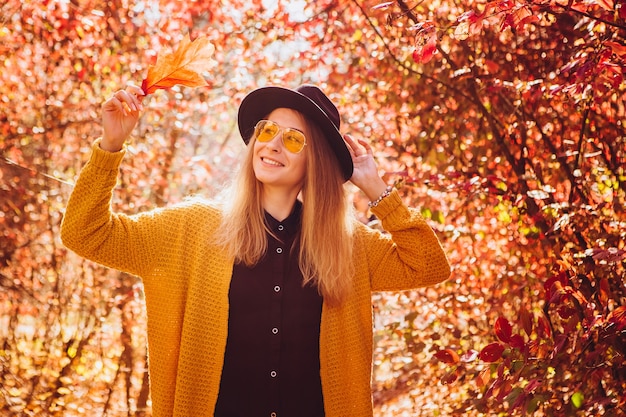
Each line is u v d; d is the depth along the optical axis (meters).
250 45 6.26
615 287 4.28
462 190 4.87
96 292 7.41
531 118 5.12
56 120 6.82
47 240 7.43
